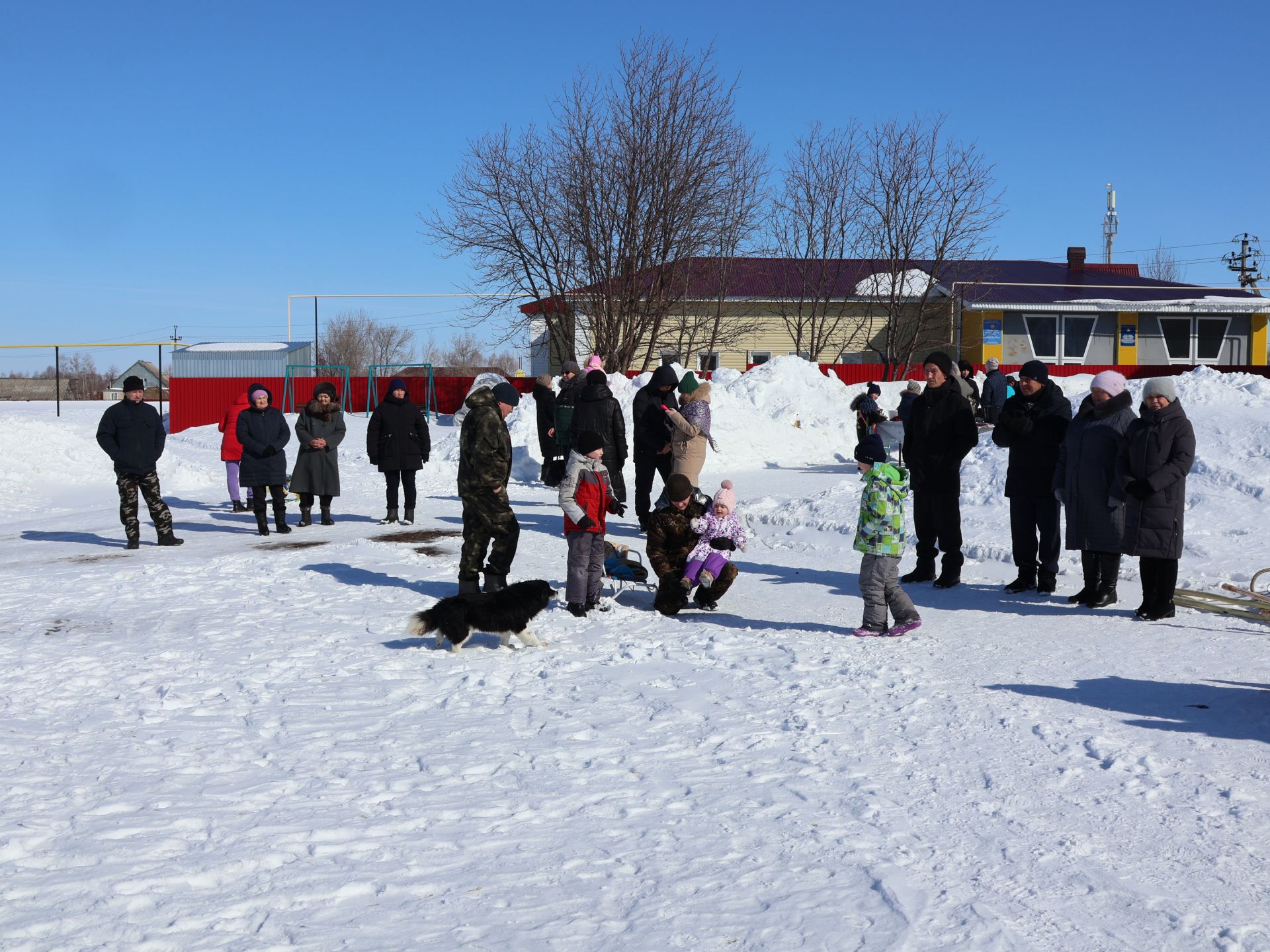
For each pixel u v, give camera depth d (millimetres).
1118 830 3883
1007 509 11789
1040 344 40031
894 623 7289
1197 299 39781
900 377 37688
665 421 11977
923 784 4402
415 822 4023
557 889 3449
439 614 6809
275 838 3861
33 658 6848
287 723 5414
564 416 16516
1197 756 4629
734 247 35719
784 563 10578
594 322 33938
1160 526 7328
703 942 3080
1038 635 7121
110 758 4812
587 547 8031
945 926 3156
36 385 71188
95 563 11180
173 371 39469
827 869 3574
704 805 4203
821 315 41219
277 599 8977
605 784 4453
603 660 6688
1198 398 13766
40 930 3129
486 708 5668
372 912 3281
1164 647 6715
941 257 39781
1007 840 3807
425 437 14125
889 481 7105
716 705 5621
